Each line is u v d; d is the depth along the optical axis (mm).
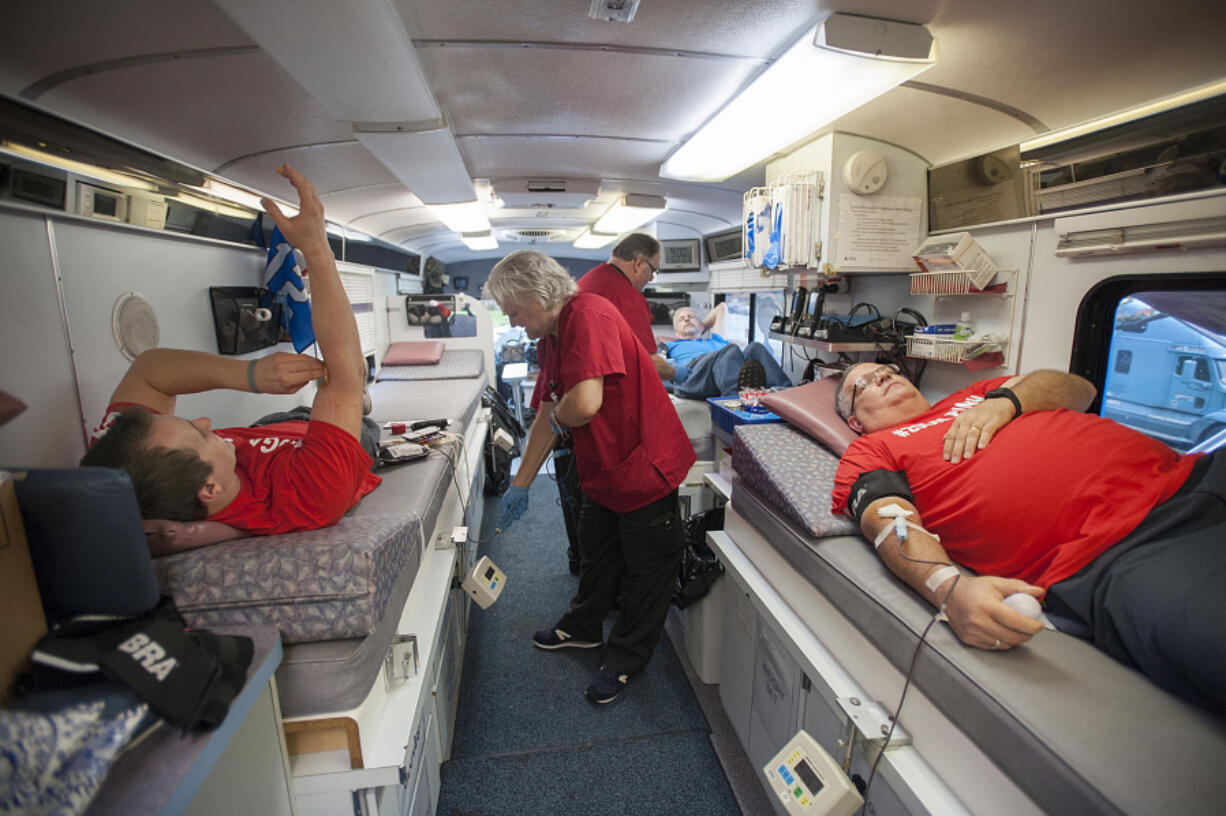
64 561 756
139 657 713
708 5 1306
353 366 1330
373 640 1120
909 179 2221
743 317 4898
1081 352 1739
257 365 1291
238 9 1084
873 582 1299
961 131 1946
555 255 8375
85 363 1420
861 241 2211
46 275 1299
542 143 2488
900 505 1387
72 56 1271
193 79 1507
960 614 1061
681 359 4758
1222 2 1154
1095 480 1262
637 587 2133
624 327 1978
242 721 876
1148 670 990
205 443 1137
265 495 1207
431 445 2350
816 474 1788
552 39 1481
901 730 1132
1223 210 1347
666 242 5773
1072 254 1711
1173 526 1111
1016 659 1039
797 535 1573
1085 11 1239
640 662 2162
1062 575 1198
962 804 990
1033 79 1551
